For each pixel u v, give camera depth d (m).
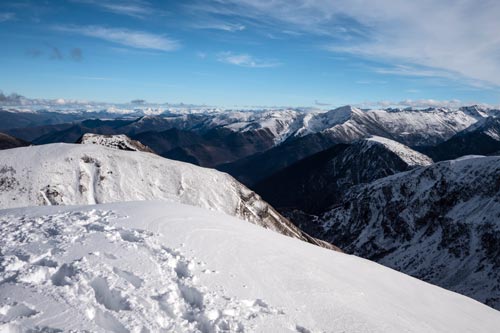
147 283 9.81
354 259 21.77
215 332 8.55
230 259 12.91
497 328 16.88
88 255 10.73
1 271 9.45
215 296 9.98
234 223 19.47
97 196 69.94
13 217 15.38
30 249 11.12
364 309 12.52
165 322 8.46
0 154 72.19
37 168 69.81
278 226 78.44
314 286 12.99
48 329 7.49
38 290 8.76
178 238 13.54
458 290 84.56
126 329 7.87
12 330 7.42
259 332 9.00
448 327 14.20
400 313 13.62
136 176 76.00
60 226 13.49
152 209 17.30
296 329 9.77
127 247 11.70
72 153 76.19
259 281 11.92
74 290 8.98
